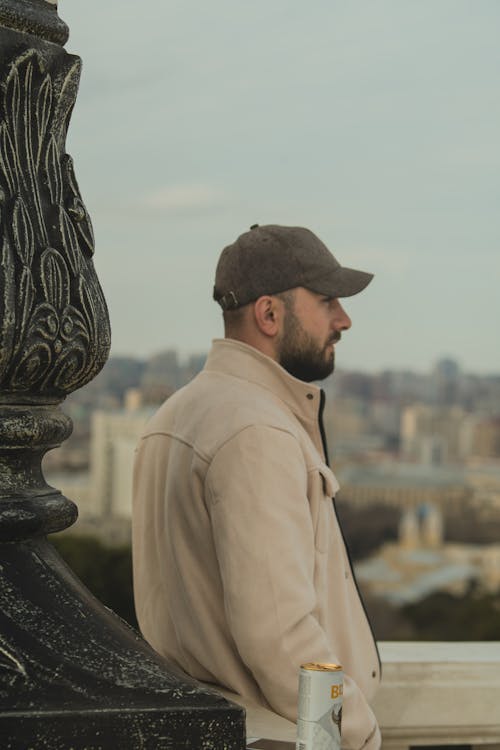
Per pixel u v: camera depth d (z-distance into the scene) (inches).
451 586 3811.5
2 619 60.1
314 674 64.0
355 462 5221.5
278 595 82.5
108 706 58.9
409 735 106.9
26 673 58.9
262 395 92.7
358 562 4247.0
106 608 65.1
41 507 62.8
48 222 63.0
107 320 65.7
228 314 99.1
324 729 63.7
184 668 93.2
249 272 97.4
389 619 3570.4
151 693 60.1
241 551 83.4
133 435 2935.5
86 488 2822.3
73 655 60.2
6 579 61.2
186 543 90.7
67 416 66.6
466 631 3472.0
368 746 86.8
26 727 57.5
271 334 97.5
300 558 84.4
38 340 61.1
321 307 98.1
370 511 4660.4
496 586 3836.1
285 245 97.5
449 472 5216.5
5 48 62.3
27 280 60.5
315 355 98.0
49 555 63.9
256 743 75.9
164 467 97.1
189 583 89.8
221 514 85.2
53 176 63.9
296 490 86.1
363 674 92.7
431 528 4552.2
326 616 89.7
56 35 64.9
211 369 96.6
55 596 61.9
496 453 5442.9
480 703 107.9
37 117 63.6
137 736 59.1
